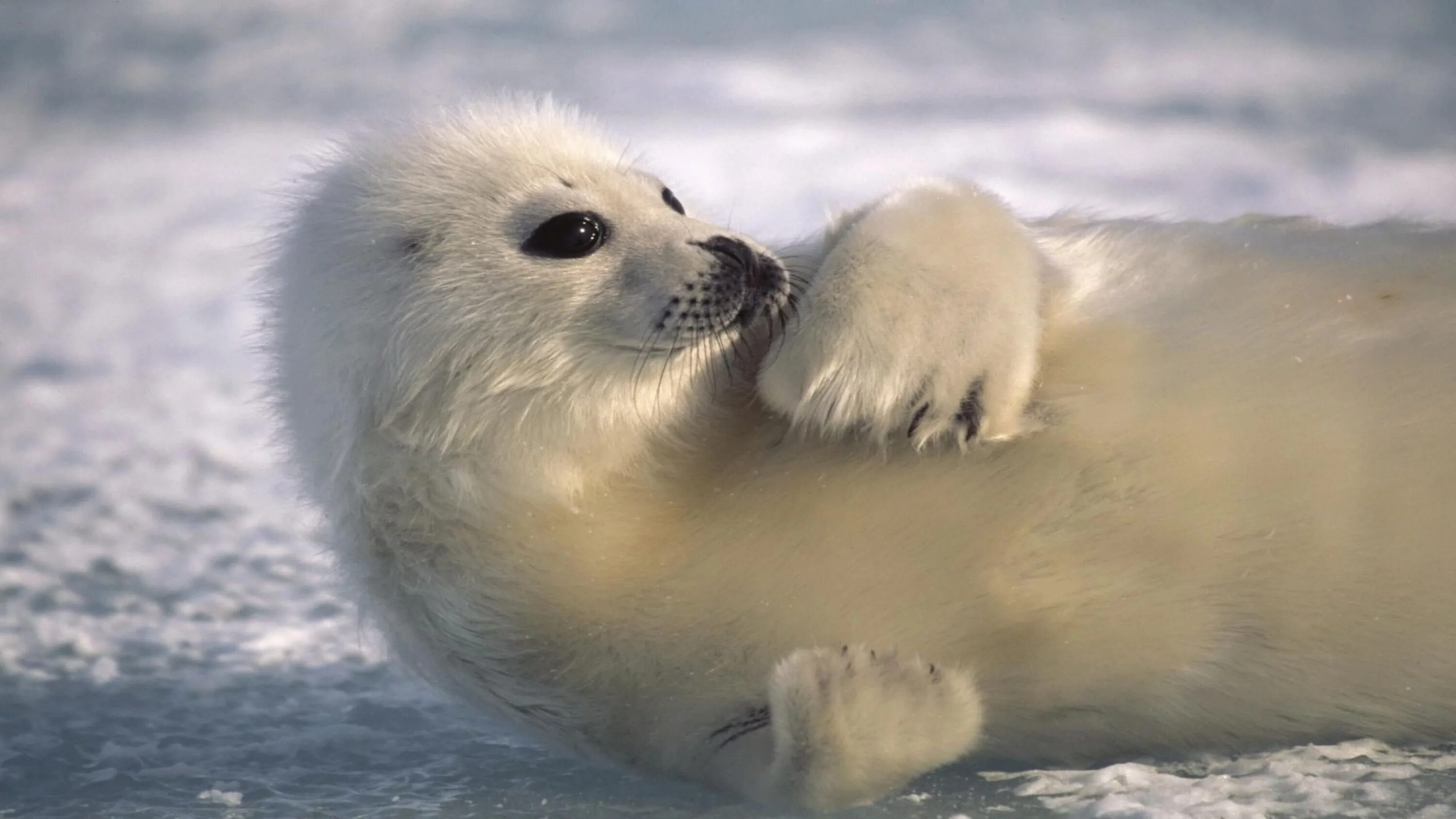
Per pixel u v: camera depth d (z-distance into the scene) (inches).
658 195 316.5
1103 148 1064.8
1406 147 1075.9
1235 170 1010.7
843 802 259.6
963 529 269.7
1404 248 301.3
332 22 1478.8
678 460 289.3
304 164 358.3
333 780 311.6
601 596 279.1
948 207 281.1
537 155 310.7
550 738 301.0
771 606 273.4
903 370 266.1
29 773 318.3
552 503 284.8
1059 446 271.4
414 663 309.9
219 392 655.8
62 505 516.7
